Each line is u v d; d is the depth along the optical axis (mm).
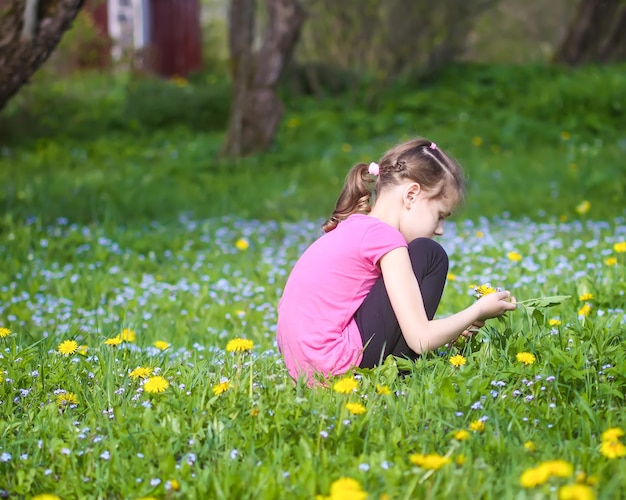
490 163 11562
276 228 7809
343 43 15852
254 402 2877
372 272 3176
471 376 3025
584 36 18891
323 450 2508
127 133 14547
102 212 8414
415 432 2676
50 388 3264
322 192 9953
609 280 4723
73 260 6625
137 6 21812
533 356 3088
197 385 3127
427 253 3174
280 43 11969
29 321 5074
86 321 4957
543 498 2141
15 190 9195
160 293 5625
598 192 8961
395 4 15305
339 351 3115
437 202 3297
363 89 16359
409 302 3070
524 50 24625
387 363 3074
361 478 2350
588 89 14656
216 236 7527
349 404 2658
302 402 2826
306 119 14195
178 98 15289
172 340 4438
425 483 2342
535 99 14828
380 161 3408
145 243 7047
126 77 18594
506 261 5801
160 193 9617
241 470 2473
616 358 3121
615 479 2285
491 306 3264
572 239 6613
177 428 2725
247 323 5000
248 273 6113
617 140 13211
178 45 22891
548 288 4910
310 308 3172
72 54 17266
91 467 2531
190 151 12656
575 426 2748
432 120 14414
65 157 12461
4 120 13766
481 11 15961
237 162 11617
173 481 2355
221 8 29453
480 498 2277
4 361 3426
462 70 16594
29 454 2711
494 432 2678
